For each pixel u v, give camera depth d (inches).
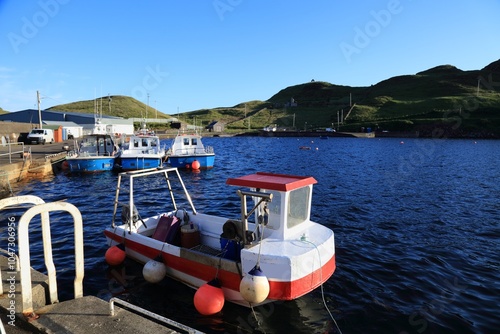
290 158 1772.9
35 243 435.8
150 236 386.6
